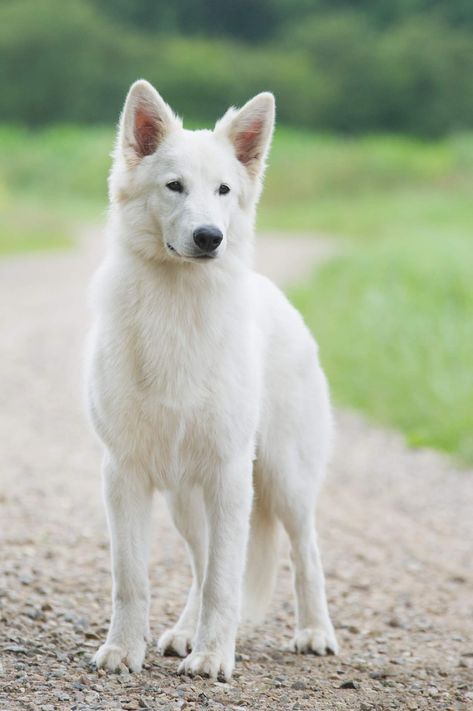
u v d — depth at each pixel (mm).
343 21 138250
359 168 90375
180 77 124312
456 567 11680
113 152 8352
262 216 75938
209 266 7844
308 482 8812
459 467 16438
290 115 128000
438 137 127625
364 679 7902
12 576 9664
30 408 18734
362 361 23094
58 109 123562
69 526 11898
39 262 43062
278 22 144500
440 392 20062
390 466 16391
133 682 7312
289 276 38281
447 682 7945
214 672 7559
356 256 40719
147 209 7973
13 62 123000
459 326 25234
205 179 7965
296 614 8828
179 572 10680
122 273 7895
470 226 58406
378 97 128500
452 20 140500
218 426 7781
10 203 65438
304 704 7090
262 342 8461
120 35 129625
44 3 126938
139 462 7891
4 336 26391
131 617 7754
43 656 7688
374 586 10797
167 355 7703
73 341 25984
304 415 8789
